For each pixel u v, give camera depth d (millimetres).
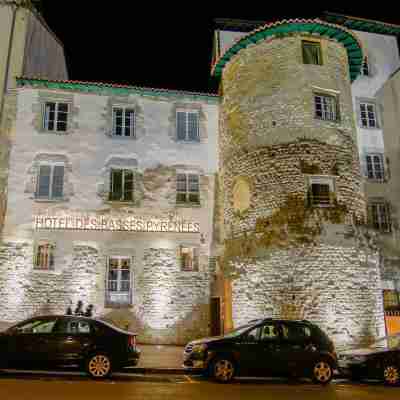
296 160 16219
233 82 18844
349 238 15703
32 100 19125
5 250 17438
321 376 10797
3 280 17188
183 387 9602
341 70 17891
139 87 19859
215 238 19109
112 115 19766
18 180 18203
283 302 15062
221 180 19391
